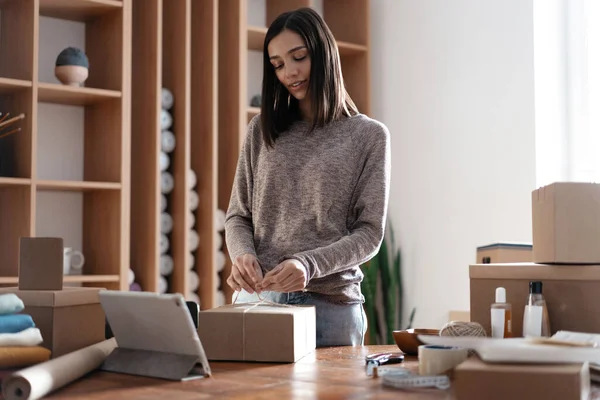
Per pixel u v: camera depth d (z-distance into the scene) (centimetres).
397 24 438
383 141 204
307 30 204
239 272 191
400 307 427
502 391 118
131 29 379
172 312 137
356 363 160
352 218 207
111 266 367
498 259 278
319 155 206
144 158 381
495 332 171
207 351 165
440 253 408
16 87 346
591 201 178
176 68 387
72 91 353
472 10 398
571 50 373
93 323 164
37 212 375
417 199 422
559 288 177
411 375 134
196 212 395
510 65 380
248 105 430
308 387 131
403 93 432
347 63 455
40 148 376
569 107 373
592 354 120
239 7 399
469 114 398
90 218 383
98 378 140
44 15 378
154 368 142
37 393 119
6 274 357
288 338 161
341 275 200
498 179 382
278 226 210
